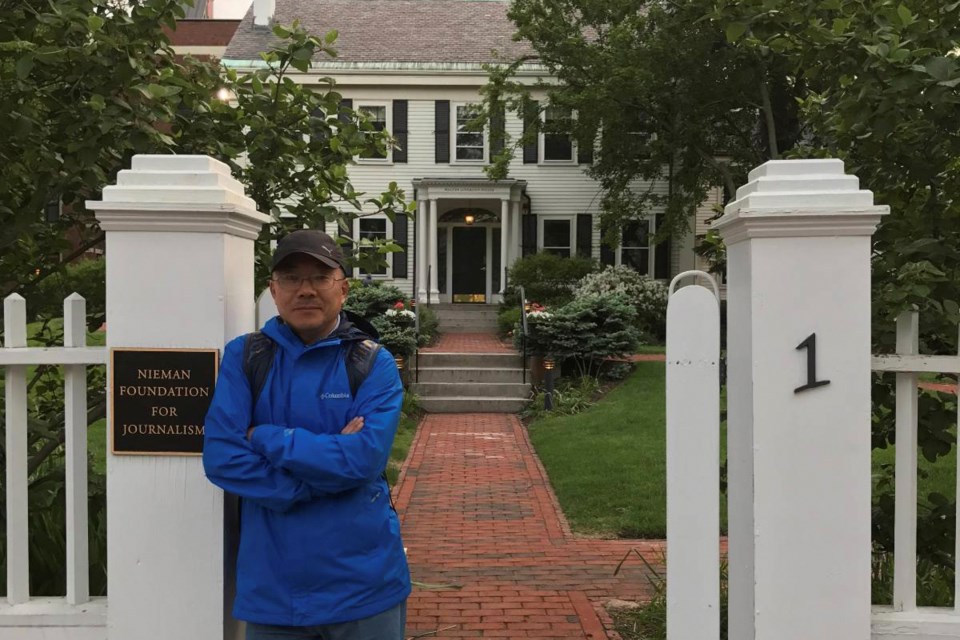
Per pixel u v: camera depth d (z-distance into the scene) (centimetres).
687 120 1505
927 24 280
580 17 1675
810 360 231
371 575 220
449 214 2214
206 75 396
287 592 217
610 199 1789
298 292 224
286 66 400
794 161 235
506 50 2225
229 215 242
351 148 418
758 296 232
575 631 382
